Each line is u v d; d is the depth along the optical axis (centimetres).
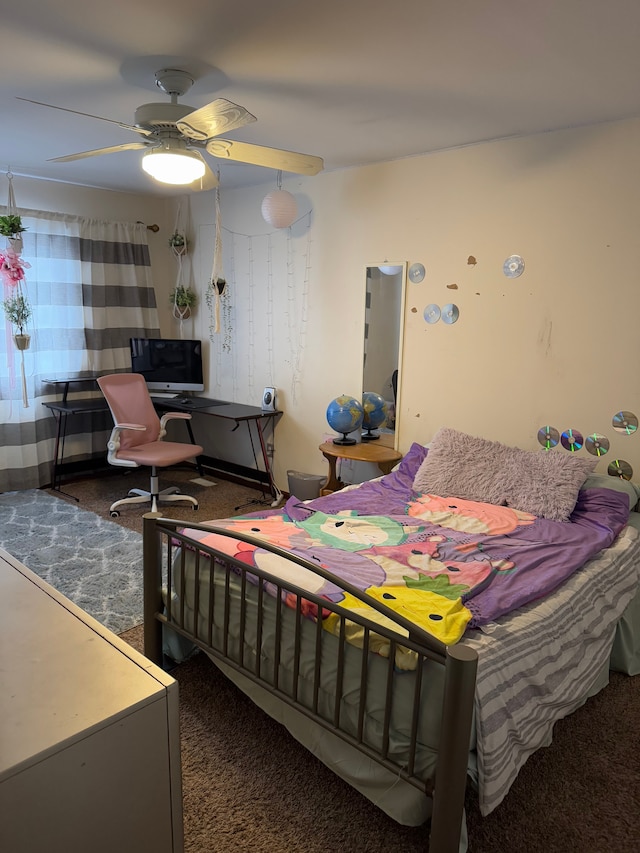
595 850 160
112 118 281
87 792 86
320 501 287
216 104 179
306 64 210
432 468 305
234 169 386
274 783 181
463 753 136
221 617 207
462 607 174
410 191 344
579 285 288
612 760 192
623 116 263
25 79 229
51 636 105
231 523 239
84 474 485
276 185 417
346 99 245
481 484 288
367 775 167
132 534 367
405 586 187
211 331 491
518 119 269
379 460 343
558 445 304
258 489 470
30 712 86
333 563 201
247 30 185
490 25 177
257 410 441
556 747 197
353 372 391
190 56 205
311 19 176
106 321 475
